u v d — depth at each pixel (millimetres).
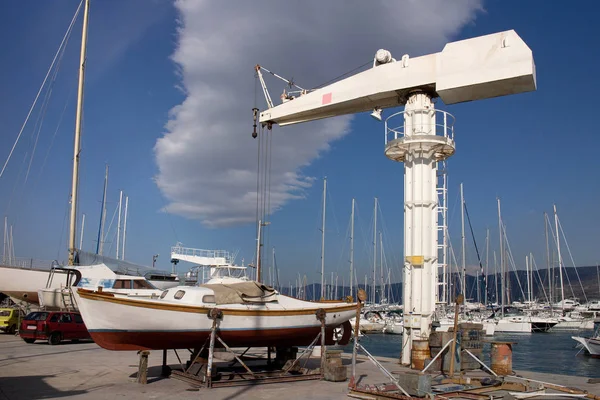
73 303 22578
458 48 14523
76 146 24594
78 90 25078
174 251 34031
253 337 11836
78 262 24000
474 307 65000
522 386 10078
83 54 25500
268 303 12250
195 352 11898
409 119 15312
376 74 16062
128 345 10906
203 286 12141
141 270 27797
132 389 10016
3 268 23875
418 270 14641
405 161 15547
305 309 12625
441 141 14586
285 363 12578
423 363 13469
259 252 21797
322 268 50500
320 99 17797
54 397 8953
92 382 10789
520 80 13672
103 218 44375
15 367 12852
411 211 15109
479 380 10633
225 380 10789
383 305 60938
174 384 10688
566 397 9461
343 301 13945
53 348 18156
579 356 33594
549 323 56844
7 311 24875
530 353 36344
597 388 10898
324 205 51219
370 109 17406
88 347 18672
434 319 14812
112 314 10602
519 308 66500
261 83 20359
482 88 14203
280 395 9594
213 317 10914
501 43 13930
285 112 18859
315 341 12117
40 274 24250
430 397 8836
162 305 10797
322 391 10055
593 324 58594
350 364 14727
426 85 14984
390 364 14891
